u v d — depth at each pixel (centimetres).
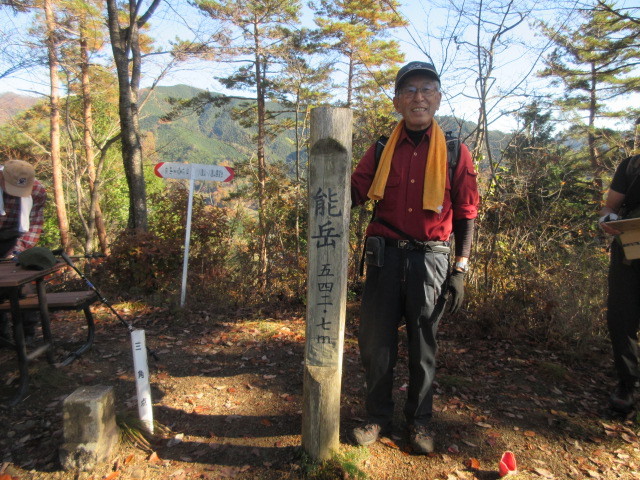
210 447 244
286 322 480
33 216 359
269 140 1972
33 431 256
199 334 433
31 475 222
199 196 666
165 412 281
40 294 319
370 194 226
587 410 289
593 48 1457
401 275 222
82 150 1906
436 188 214
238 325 462
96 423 222
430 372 235
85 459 223
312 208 209
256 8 1327
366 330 233
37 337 404
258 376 338
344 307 215
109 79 1722
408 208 221
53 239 1966
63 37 1248
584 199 642
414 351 231
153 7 877
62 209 1603
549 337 402
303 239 639
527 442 256
